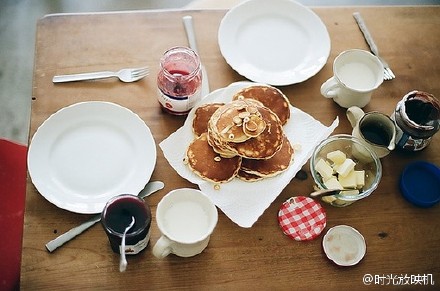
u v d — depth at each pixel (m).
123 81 1.12
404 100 1.05
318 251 0.99
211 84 1.14
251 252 0.98
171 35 1.19
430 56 1.22
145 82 1.13
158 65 1.15
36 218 0.98
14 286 1.11
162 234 0.92
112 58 1.15
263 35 1.19
